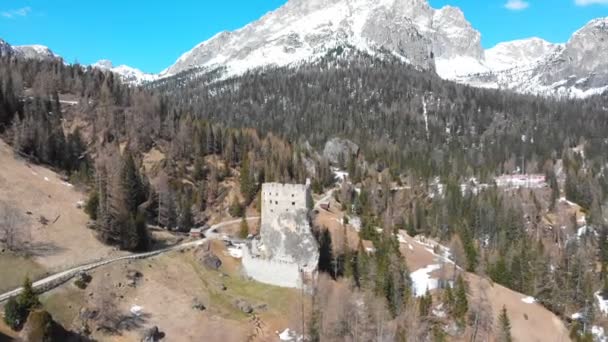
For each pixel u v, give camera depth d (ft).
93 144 570.05
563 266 499.10
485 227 604.08
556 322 402.11
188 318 302.86
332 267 391.65
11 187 391.45
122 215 366.02
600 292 475.72
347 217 550.36
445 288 381.40
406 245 510.99
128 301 303.07
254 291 344.90
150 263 344.90
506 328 346.95
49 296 278.87
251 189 554.05
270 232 374.63
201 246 393.70
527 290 446.19
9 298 256.11
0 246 313.12
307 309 325.83
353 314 320.29
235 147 643.45
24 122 499.51
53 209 382.83
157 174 542.98
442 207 650.43
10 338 238.68
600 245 571.28
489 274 469.57
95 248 348.79
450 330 341.41
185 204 476.95
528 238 574.56
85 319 274.16
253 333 299.79
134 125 612.70
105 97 648.79
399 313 344.08
